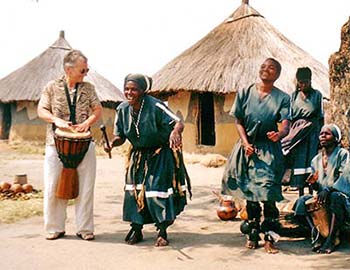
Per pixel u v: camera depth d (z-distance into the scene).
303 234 5.31
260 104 4.75
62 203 5.27
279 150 4.83
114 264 4.33
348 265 4.30
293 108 6.45
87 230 5.22
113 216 6.57
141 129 4.95
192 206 7.32
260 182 4.71
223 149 15.21
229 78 14.71
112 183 10.12
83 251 4.74
